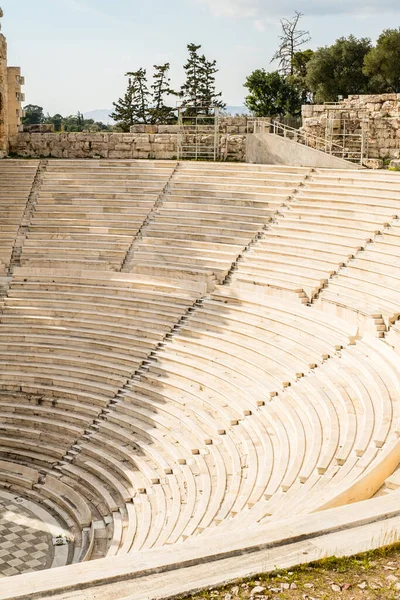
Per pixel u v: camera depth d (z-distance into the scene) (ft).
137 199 113.19
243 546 31.35
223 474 63.67
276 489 53.06
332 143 119.85
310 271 89.45
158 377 84.74
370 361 69.77
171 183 114.32
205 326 89.71
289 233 97.04
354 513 34.47
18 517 71.87
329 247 90.84
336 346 74.69
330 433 58.03
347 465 50.72
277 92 198.90
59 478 77.05
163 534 56.85
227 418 72.43
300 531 32.55
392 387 62.49
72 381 88.74
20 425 86.33
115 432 79.77
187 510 59.77
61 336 95.76
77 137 132.46
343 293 82.53
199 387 80.59
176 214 108.88
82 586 28.37
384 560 30.76
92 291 102.06
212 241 102.47
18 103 133.18
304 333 80.33
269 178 108.58
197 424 75.20
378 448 51.65
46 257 107.65
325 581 29.30
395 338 70.38
